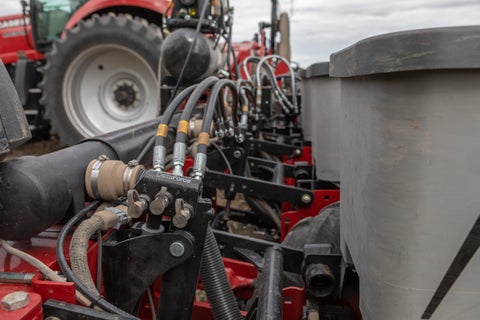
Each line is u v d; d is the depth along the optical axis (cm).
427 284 66
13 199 84
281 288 101
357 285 113
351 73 76
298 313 114
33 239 102
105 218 90
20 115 83
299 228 139
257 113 283
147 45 398
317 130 189
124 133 141
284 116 375
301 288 115
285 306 114
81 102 442
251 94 262
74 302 77
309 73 212
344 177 103
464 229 63
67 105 430
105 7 449
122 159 129
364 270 78
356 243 86
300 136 353
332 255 112
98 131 445
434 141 61
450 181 62
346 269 108
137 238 85
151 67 405
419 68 57
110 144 127
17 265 89
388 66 60
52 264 89
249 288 140
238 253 135
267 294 96
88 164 111
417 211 64
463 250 64
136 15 471
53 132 437
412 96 60
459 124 59
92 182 106
